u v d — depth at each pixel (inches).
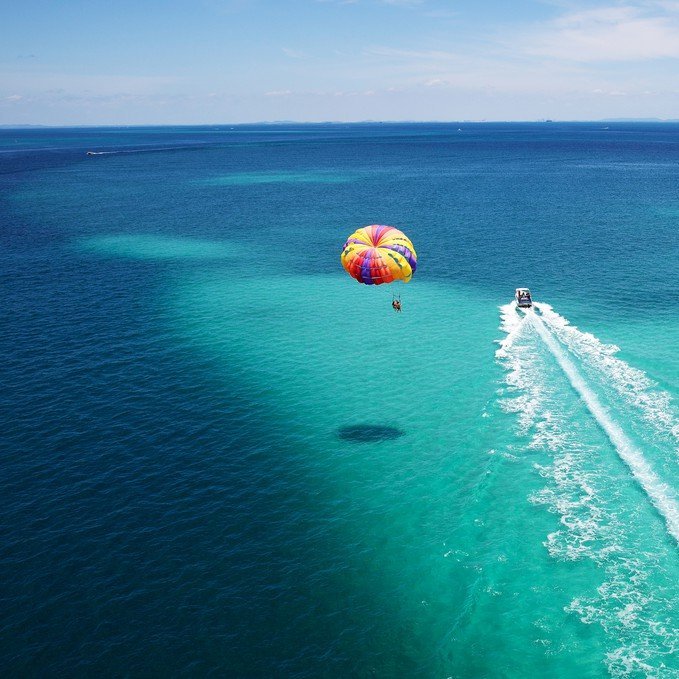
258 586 988.6
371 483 1266.0
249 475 1294.3
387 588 984.3
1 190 5792.3
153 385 1710.1
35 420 1503.4
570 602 933.2
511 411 1518.2
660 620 891.4
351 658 859.4
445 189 5708.7
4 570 1016.2
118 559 1045.2
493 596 952.9
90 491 1230.3
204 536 1105.4
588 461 1289.4
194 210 4658.0
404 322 2206.0
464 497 1205.1
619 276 2684.5
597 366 1743.4
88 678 830.5
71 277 2817.4
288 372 1798.7
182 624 914.7
